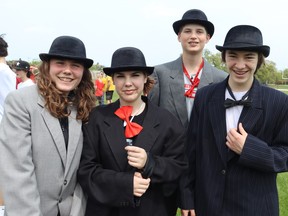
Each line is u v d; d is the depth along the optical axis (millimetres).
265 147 2889
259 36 3018
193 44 4117
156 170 3000
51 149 2936
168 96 4211
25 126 2895
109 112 3289
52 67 3031
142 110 3293
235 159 3041
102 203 2982
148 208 3094
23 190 2785
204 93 3363
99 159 3209
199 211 3242
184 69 4266
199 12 4105
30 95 2980
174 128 3270
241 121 3021
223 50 3143
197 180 3293
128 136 3141
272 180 3096
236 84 3115
